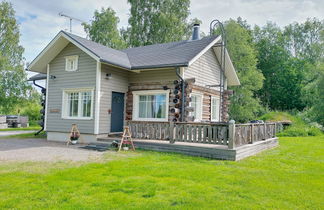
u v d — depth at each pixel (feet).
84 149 28.35
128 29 89.10
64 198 12.07
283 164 21.80
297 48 126.52
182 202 11.84
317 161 23.57
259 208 11.30
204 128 25.53
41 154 24.47
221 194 13.09
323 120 69.51
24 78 83.71
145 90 35.78
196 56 31.78
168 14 80.12
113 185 14.23
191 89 32.32
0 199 11.86
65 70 37.01
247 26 116.47
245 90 77.15
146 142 28.63
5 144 32.24
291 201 12.35
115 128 35.73
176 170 18.26
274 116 75.00
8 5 80.23
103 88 33.73
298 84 100.78
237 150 23.39
